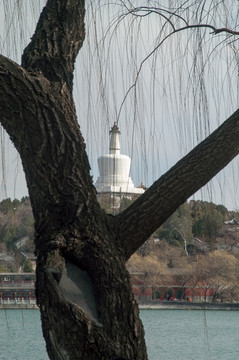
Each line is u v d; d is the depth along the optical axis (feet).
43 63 15.84
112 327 13.80
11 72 14.61
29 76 14.98
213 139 15.87
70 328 13.12
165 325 202.49
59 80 15.75
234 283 208.54
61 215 14.53
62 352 13.19
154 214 15.37
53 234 14.32
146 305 257.55
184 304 247.91
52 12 16.30
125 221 15.35
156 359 115.44
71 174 14.83
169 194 15.42
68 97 15.67
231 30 18.29
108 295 14.11
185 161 15.75
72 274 14.26
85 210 14.60
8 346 116.37
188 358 118.93
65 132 15.03
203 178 15.58
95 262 14.33
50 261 13.80
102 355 13.35
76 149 15.10
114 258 14.62
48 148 14.83
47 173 14.75
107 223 15.11
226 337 164.86
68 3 16.35
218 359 119.44
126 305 14.24
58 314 13.20
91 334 13.20
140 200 15.56
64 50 16.06
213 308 232.73
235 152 15.84
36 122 14.80
